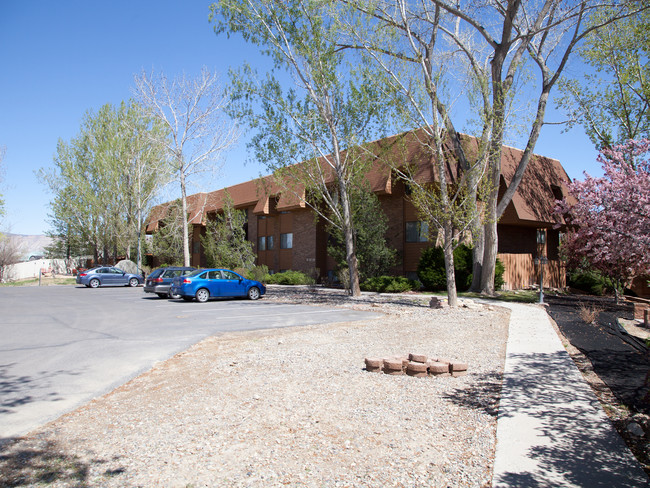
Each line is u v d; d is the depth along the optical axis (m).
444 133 17.89
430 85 17.12
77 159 43.34
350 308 17.89
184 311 17.11
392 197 28.89
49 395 6.55
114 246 43.91
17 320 14.59
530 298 22.23
